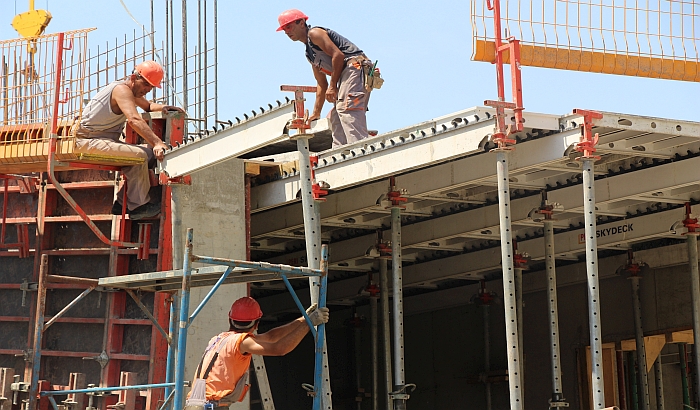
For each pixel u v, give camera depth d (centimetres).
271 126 1246
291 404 2552
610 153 1363
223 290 1471
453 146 1262
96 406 1436
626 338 1905
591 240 1193
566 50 1442
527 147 1293
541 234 1859
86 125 1415
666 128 1252
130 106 1411
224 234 1505
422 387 2309
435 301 2272
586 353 1975
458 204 1734
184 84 1664
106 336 1462
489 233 1753
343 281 2223
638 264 1873
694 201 1611
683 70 1523
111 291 1462
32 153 1409
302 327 883
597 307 1180
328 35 1462
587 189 1205
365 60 1459
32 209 1564
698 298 1603
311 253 1225
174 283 1095
